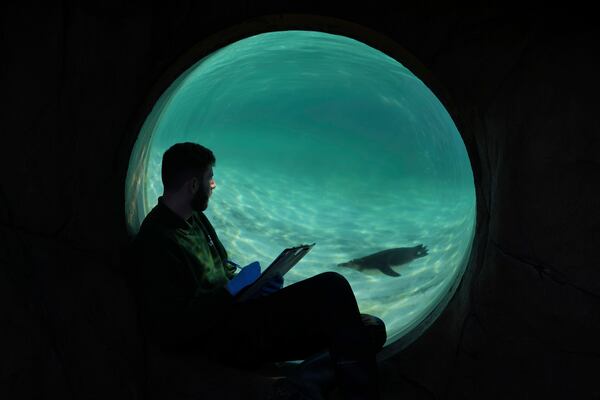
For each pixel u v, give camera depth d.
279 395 2.77
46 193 3.20
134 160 3.36
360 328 2.69
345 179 13.58
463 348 3.12
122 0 3.11
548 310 2.86
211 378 3.06
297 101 19.28
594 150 2.72
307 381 2.82
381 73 10.53
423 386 3.20
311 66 12.57
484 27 2.95
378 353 3.30
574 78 2.75
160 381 3.16
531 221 2.89
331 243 7.43
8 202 3.17
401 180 13.45
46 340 3.04
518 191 2.91
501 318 3.00
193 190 3.03
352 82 14.52
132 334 3.23
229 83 12.88
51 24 3.09
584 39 2.75
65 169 3.21
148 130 3.52
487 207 3.07
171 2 3.12
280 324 2.83
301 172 14.30
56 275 3.14
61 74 3.14
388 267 5.96
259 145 18.25
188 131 13.91
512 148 2.91
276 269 2.70
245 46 7.52
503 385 2.99
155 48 3.15
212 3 3.11
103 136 3.20
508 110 2.91
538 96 2.83
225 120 17.58
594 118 2.71
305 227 8.30
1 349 2.94
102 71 3.16
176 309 2.79
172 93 3.69
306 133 19.55
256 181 12.10
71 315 3.13
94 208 3.25
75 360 3.11
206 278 3.06
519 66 2.89
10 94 3.11
